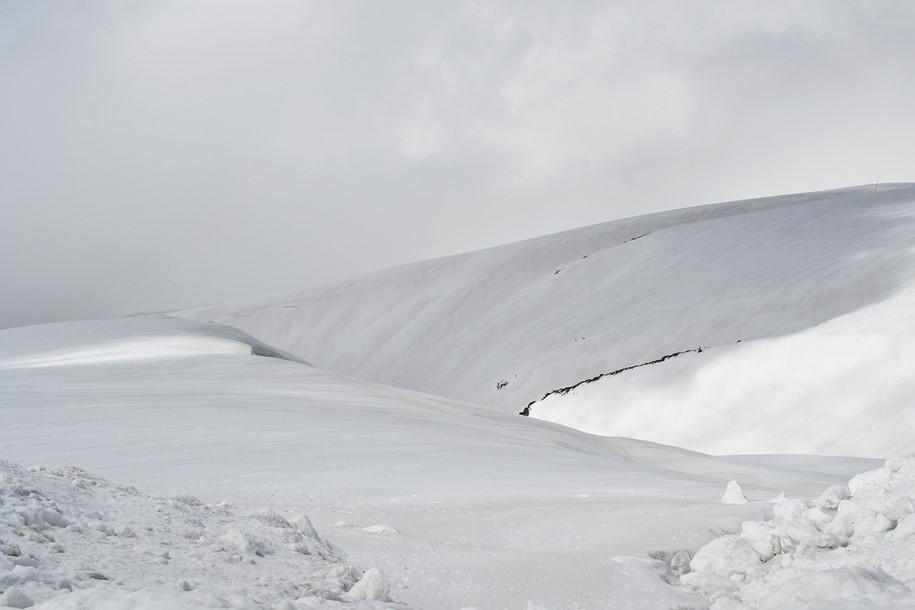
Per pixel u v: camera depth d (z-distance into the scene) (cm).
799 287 7219
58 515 595
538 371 8481
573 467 1764
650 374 5784
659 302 8706
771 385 5116
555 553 781
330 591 539
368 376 12412
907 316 5238
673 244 10475
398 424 2558
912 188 10719
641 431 5291
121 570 509
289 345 14188
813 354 5175
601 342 8350
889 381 4700
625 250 11119
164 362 4453
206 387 3425
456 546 809
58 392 2947
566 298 10681
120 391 3072
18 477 664
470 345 11325
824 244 8319
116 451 1716
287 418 2402
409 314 13475
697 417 5172
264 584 532
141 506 704
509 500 1160
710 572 701
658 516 962
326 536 823
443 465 1641
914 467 747
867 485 761
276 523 750
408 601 601
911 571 557
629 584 676
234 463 1570
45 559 497
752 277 8088
